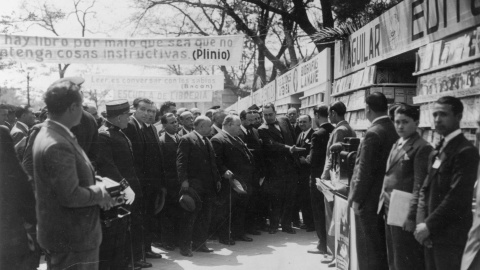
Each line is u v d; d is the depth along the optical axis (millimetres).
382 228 4062
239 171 6691
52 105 3000
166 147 6566
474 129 4020
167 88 10617
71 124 3096
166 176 6496
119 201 3410
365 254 4098
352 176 4297
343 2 10719
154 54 8234
